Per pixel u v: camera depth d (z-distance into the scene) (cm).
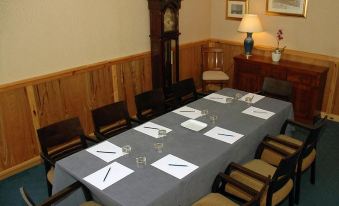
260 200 220
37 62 360
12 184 343
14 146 359
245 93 380
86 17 391
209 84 596
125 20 434
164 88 480
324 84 458
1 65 332
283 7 483
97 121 318
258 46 525
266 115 320
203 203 237
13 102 347
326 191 322
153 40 455
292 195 282
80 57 399
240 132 285
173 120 309
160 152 253
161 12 433
